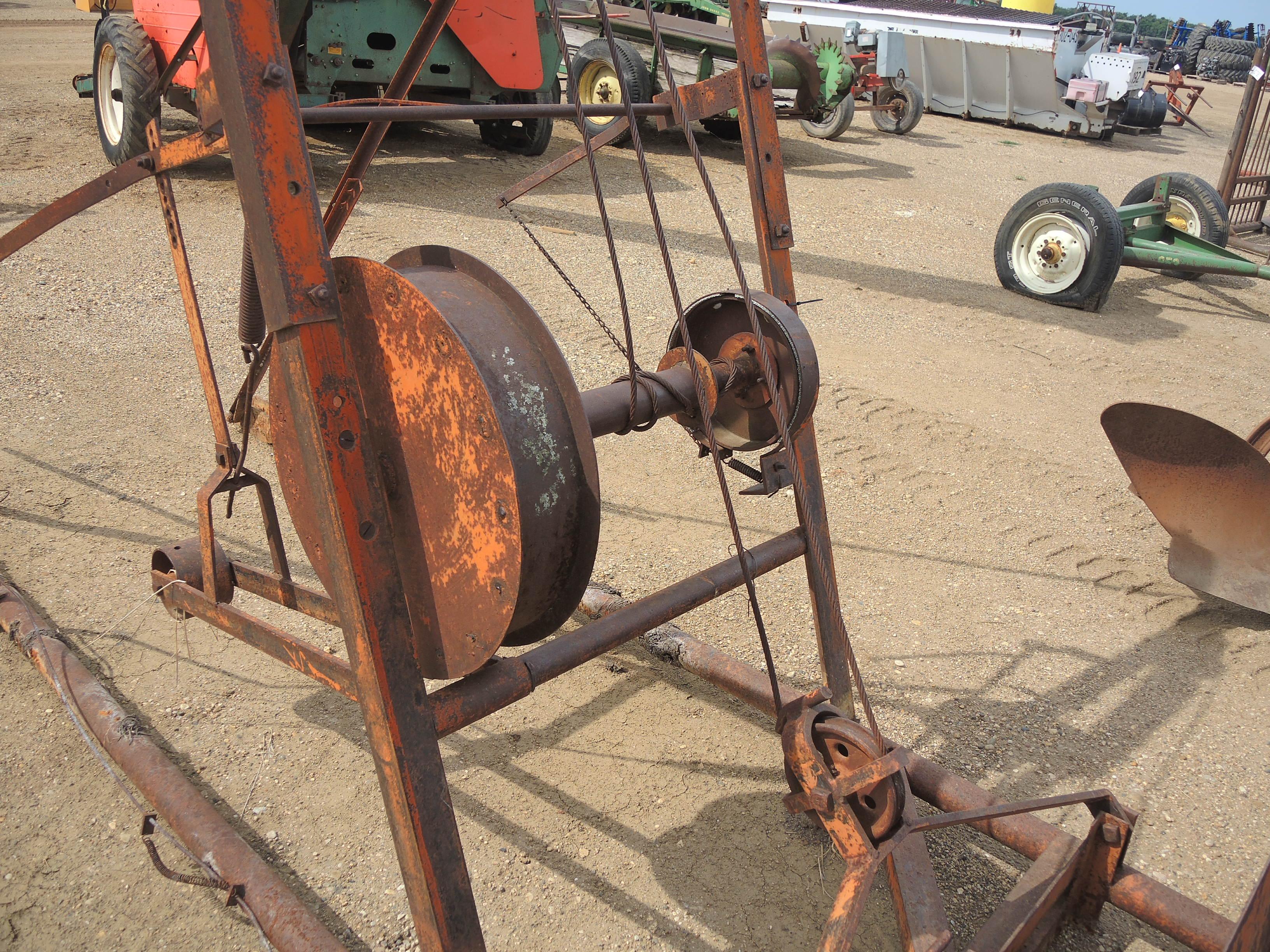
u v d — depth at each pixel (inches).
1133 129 788.0
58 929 101.9
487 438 81.8
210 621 117.0
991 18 691.4
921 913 92.7
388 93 115.3
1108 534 198.4
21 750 125.3
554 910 108.1
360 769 126.5
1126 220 375.9
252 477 111.5
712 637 158.2
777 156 117.2
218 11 71.6
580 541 92.5
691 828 120.8
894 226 441.7
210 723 132.4
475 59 402.3
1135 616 171.5
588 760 131.4
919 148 627.5
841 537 191.5
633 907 109.1
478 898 109.0
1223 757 137.5
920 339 306.7
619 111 97.8
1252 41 1473.9
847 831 93.1
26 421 205.8
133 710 133.1
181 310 265.0
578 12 549.6
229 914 105.0
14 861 109.6
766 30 708.0
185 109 377.4
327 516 79.7
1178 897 96.7
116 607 153.3
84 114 468.4
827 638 126.6
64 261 288.7
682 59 524.1
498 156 470.0
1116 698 149.2
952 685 150.3
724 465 217.9
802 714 100.7
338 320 78.0
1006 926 91.5
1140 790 130.9
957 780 106.6
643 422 105.2
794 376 111.3
